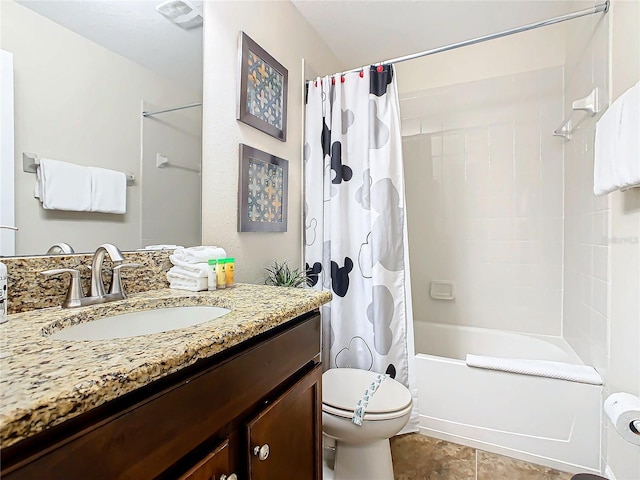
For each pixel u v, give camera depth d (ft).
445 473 4.80
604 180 4.13
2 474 1.11
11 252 2.59
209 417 1.97
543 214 7.30
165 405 1.70
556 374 4.93
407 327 5.74
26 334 2.03
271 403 2.55
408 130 8.48
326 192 6.04
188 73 4.09
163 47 3.81
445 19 6.63
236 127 4.74
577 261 6.13
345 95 6.05
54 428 1.28
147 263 3.56
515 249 7.54
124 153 3.43
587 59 5.57
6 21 2.60
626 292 4.06
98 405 1.36
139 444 1.56
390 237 5.63
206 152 4.32
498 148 7.65
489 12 6.41
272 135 5.44
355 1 6.07
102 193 3.22
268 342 2.55
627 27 4.07
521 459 5.08
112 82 3.33
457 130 8.02
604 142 4.15
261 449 2.37
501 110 7.62
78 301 2.75
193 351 1.81
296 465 2.86
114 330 2.74
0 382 1.35
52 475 1.24
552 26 7.16
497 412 5.26
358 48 7.66
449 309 8.14
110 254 2.77
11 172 2.61
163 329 3.03
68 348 1.78
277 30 5.69
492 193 7.73
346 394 4.42
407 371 5.73
